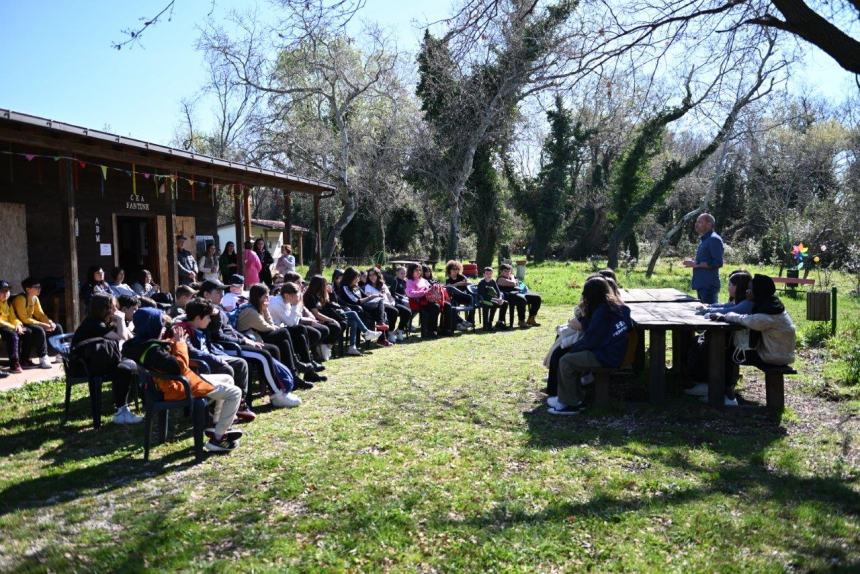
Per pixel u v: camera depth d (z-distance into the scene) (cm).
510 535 362
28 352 838
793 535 362
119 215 1273
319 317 907
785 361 602
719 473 458
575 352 617
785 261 3042
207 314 586
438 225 4103
